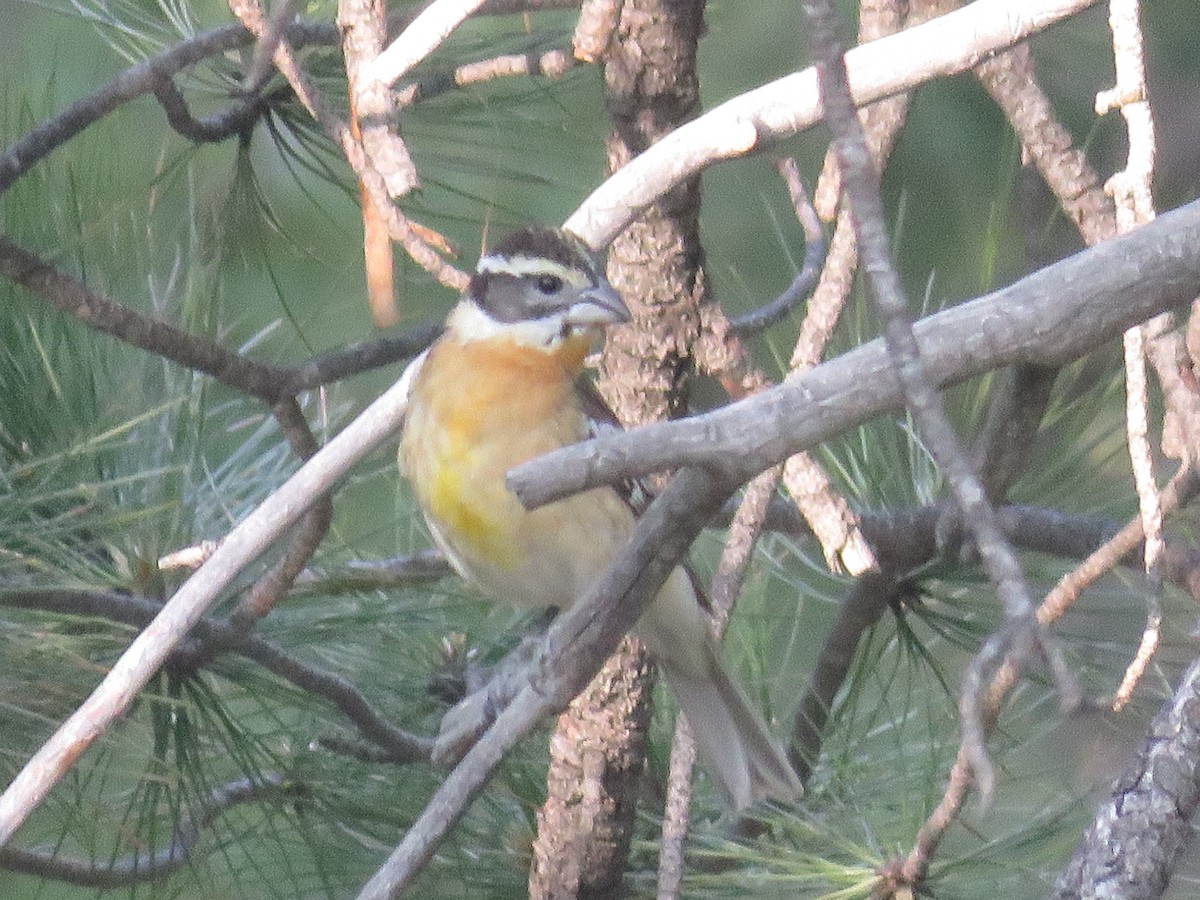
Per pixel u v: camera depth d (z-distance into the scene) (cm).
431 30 525
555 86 784
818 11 314
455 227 929
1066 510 758
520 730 480
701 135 556
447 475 680
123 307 634
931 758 673
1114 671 723
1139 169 460
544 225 715
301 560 638
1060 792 710
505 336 686
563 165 866
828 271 591
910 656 733
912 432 753
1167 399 561
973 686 284
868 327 774
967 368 384
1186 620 733
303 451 699
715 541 809
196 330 729
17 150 684
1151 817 429
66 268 707
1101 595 738
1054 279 386
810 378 376
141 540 653
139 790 672
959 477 296
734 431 373
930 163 944
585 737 656
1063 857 654
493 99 778
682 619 645
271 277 780
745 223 1009
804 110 550
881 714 740
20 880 796
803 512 590
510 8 698
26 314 675
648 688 657
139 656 502
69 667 634
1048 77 952
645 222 634
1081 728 730
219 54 750
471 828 712
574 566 681
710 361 655
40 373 670
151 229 770
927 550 716
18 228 691
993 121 948
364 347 722
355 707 681
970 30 527
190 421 695
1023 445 639
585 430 682
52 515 661
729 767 664
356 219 938
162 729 656
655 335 651
